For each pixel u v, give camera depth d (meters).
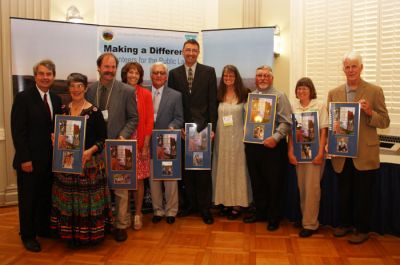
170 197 3.64
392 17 3.85
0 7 3.92
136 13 4.70
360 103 2.94
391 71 3.89
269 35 4.15
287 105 3.44
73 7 4.26
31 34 3.75
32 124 2.90
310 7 4.46
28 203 2.96
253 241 3.19
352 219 3.30
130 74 3.38
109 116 3.12
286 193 3.72
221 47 4.30
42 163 2.93
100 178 2.98
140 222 3.48
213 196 3.80
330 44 4.32
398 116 3.85
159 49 4.14
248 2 4.79
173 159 3.50
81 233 2.92
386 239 3.20
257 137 3.39
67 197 2.90
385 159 3.24
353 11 4.12
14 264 2.77
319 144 3.22
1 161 4.10
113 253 2.96
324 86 4.41
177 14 4.89
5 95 4.02
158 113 3.56
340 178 3.18
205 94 3.59
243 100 3.61
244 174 3.62
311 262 2.79
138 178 3.35
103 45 3.96
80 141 2.84
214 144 3.72
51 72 2.91
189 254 2.94
